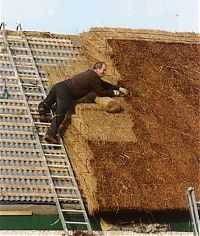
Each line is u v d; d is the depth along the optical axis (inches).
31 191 657.0
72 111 755.4
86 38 891.4
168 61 856.9
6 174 668.7
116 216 666.8
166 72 837.2
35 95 786.8
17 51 857.5
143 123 747.4
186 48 888.9
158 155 709.3
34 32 908.6
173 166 701.3
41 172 681.0
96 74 757.3
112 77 810.8
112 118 740.7
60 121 730.2
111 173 672.4
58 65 851.4
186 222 682.8
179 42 901.2
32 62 842.2
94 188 655.1
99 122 729.6
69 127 737.6
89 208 651.5
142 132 734.5
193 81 832.9
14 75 809.5
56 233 645.9
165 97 796.0
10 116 743.7
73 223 647.1
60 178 681.0
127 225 668.1
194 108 789.2
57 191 666.8
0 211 639.8
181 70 846.5
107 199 647.8
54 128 721.0
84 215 651.5
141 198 658.8
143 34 904.3
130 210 655.1
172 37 911.7
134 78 815.7
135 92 793.6
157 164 697.6
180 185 682.2
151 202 660.1
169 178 686.5
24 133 725.3
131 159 694.5
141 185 670.5
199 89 821.2
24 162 689.0
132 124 741.3
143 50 866.8
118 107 748.6
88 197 657.0
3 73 808.9
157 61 852.6
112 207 645.9
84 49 887.1
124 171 677.9
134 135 727.1
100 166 676.7
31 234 640.4
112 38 880.3
